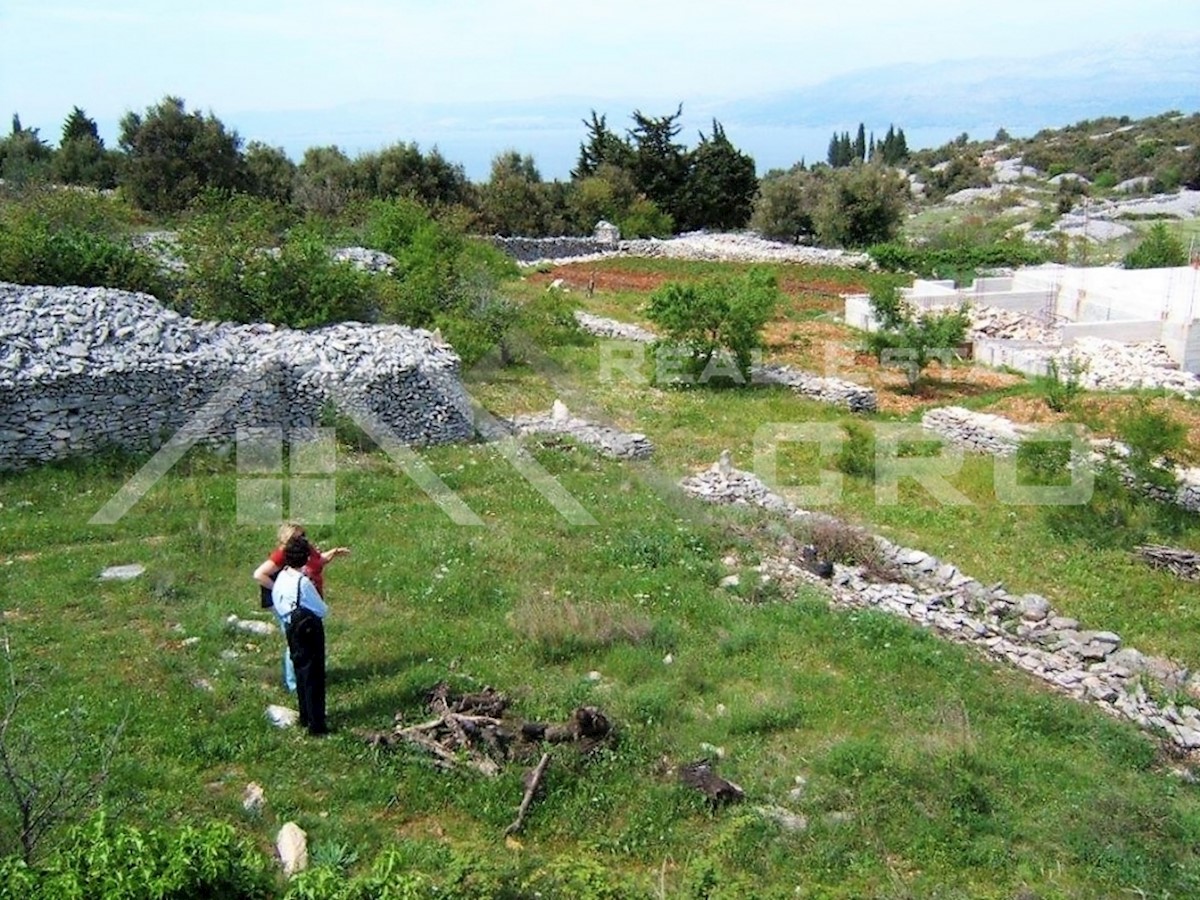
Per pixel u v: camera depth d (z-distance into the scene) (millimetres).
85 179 47875
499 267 33125
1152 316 28172
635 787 8430
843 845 7859
